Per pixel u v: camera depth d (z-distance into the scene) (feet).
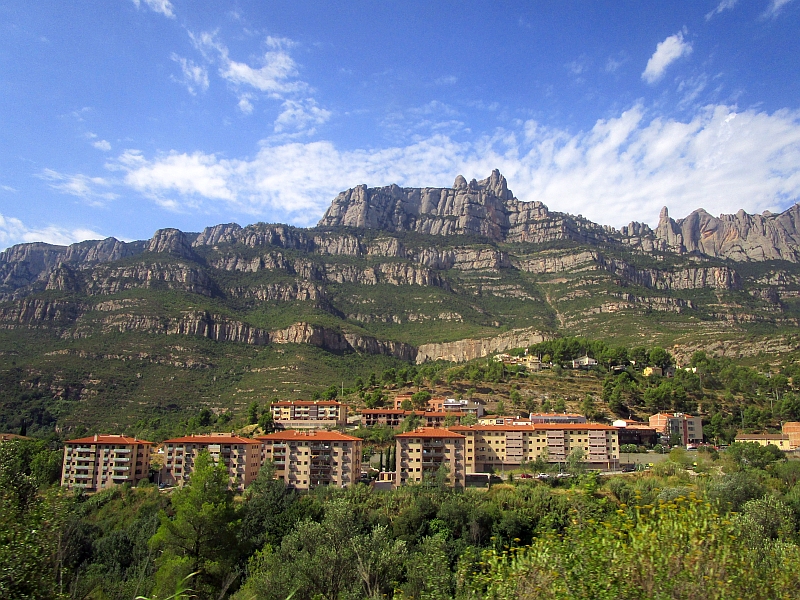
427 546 218.18
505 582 97.71
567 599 88.94
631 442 593.42
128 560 317.83
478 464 510.99
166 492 440.86
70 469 477.77
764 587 92.02
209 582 247.91
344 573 209.56
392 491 406.82
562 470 472.85
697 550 90.68
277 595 208.13
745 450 468.34
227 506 274.16
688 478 403.54
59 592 118.93
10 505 121.60
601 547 92.68
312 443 471.62
